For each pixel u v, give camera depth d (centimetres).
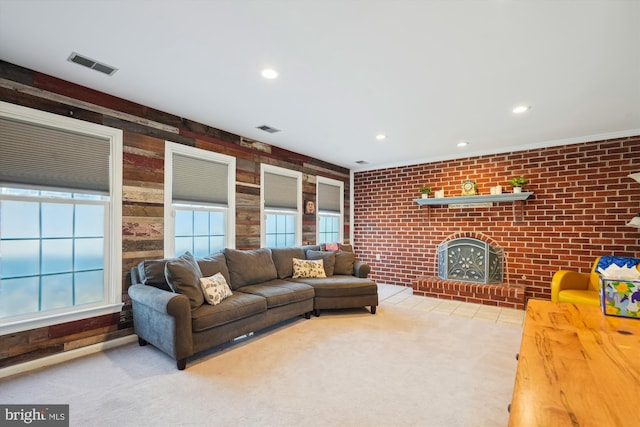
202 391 217
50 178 263
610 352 118
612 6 174
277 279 413
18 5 177
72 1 174
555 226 437
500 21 189
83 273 286
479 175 500
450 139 434
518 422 75
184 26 197
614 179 399
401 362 264
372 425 183
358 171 641
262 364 259
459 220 516
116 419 187
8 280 249
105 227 297
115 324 296
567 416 77
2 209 247
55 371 245
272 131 407
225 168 409
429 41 211
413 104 316
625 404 82
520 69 245
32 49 223
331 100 308
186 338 248
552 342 128
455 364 261
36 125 257
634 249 385
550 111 328
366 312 411
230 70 252
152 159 328
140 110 320
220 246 404
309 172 541
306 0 172
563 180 432
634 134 387
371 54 227
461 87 277
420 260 557
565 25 191
